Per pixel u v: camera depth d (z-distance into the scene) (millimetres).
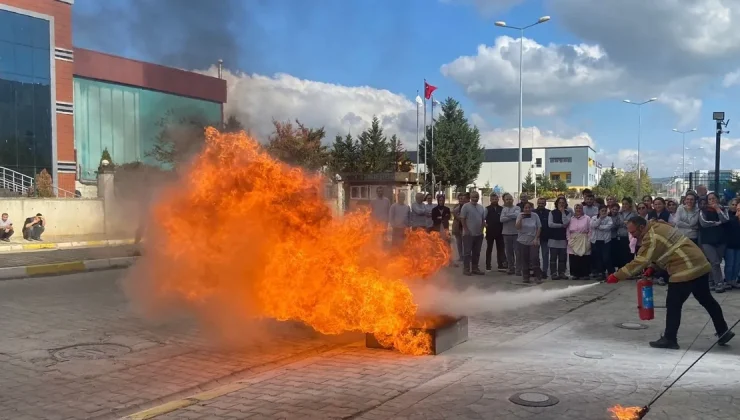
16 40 26781
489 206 13141
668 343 6320
